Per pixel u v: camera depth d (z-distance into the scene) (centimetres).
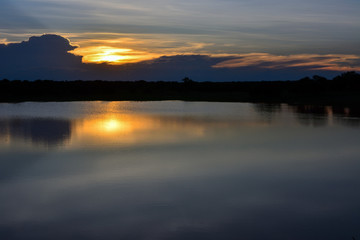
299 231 799
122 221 854
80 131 2391
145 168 1339
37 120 3127
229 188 1102
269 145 1856
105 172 1279
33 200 991
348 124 2873
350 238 763
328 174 1272
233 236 777
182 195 1035
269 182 1169
